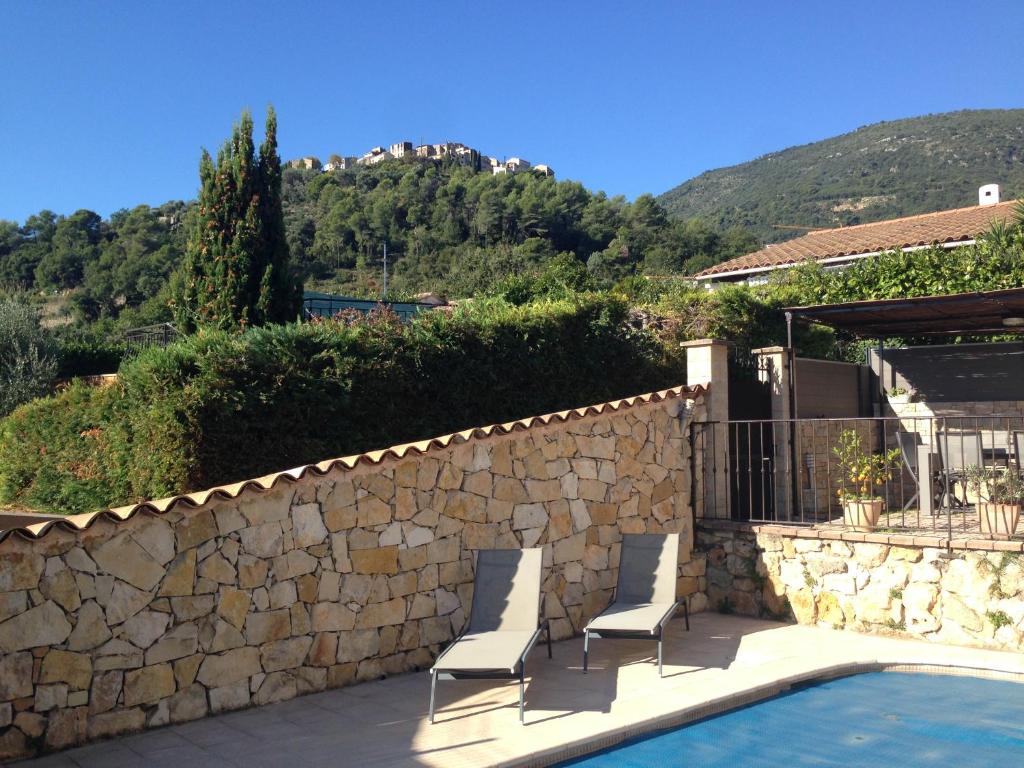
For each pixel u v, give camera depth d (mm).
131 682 5988
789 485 11211
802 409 11930
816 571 9258
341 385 10039
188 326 16688
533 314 12438
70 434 11438
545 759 5582
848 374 13328
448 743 5742
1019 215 15039
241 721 6277
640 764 5652
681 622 9555
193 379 9086
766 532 9672
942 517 10344
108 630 5898
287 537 6891
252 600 6656
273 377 9547
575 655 8188
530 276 26234
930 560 8430
